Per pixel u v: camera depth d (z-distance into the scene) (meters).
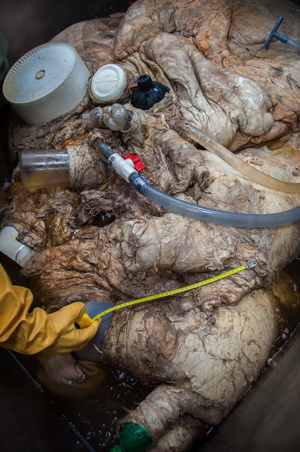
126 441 1.55
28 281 2.19
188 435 1.64
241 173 2.10
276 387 1.66
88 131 2.38
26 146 2.54
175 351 1.62
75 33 3.06
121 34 2.82
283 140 2.52
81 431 1.87
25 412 1.71
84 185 2.26
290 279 2.25
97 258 2.03
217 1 2.83
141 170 2.05
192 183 1.94
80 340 1.70
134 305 1.84
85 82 2.53
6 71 2.94
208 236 1.76
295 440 1.25
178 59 2.45
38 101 2.35
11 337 1.44
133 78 2.58
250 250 1.83
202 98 2.35
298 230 2.15
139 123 2.14
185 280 1.89
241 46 2.68
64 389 1.95
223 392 1.62
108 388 1.94
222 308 1.76
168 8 2.79
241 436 1.55
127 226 1.74
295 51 2.60
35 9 3.24
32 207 2.35
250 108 2.28
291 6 2.90
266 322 1.82
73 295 2.06
